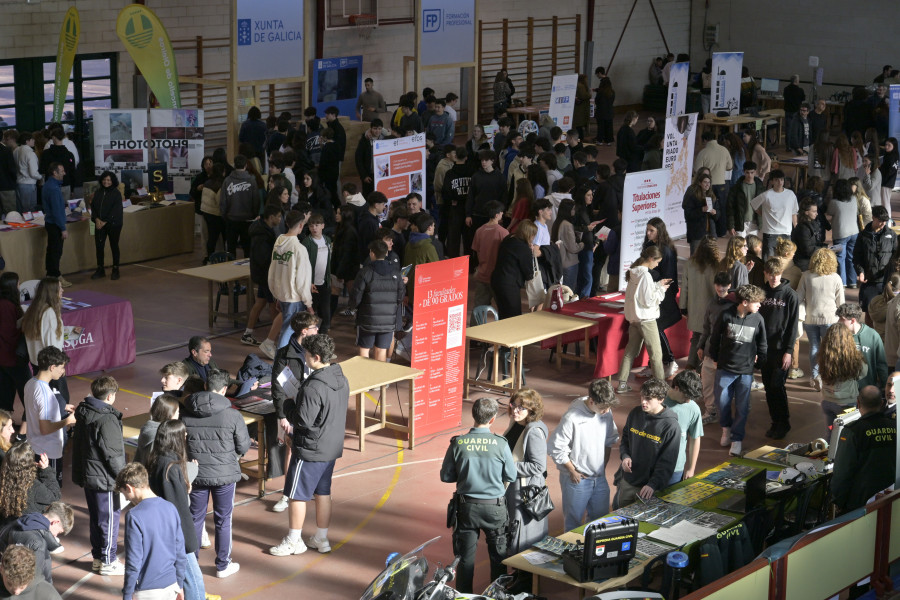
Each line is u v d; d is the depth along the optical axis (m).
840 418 7.57
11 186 15.72
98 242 14.50
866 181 16.89
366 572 7.36
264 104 24.30
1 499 6.23
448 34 21.95
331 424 7.36
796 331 9.52
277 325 11.36
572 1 30.36
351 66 25.09
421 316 9.43
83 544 7.74
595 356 11.76
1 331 9.09
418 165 15.11
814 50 31.75
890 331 9.56
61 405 7.85
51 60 20.41
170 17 22.25
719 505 6.91
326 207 14.22
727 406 9.29
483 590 6.98
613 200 13.55
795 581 5.80
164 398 6.85
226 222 14.23
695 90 30.34
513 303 11.27
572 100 22.09
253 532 7.91
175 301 13.75
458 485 6.57
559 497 8.46
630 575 6.01
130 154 16.41
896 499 6.49
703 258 10.54
